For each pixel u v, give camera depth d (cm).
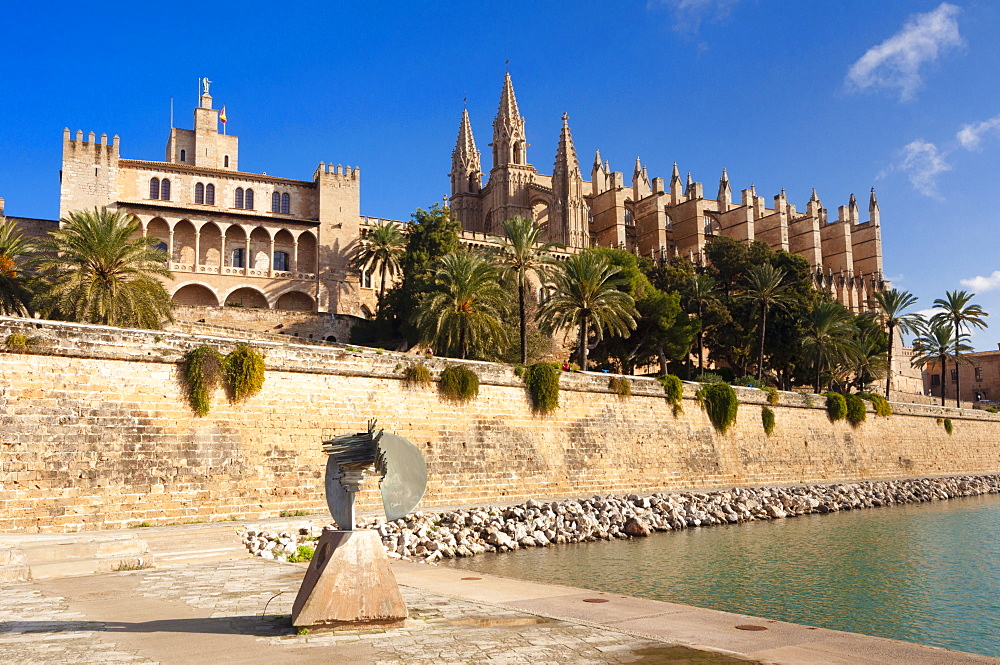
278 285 8200
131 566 1912
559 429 4231
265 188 8538
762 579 2531
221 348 3080
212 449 2966
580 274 5297
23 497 2544
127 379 2836
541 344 7206
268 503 3056
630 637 1172
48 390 2659
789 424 5744
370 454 1261
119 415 2788
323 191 8606
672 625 1285
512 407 4047
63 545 1950
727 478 5100
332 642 1105
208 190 8269
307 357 3288
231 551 2211
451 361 3844
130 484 2758
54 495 2600
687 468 4859
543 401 4141
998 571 2752
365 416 3438
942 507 5075
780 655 1086
